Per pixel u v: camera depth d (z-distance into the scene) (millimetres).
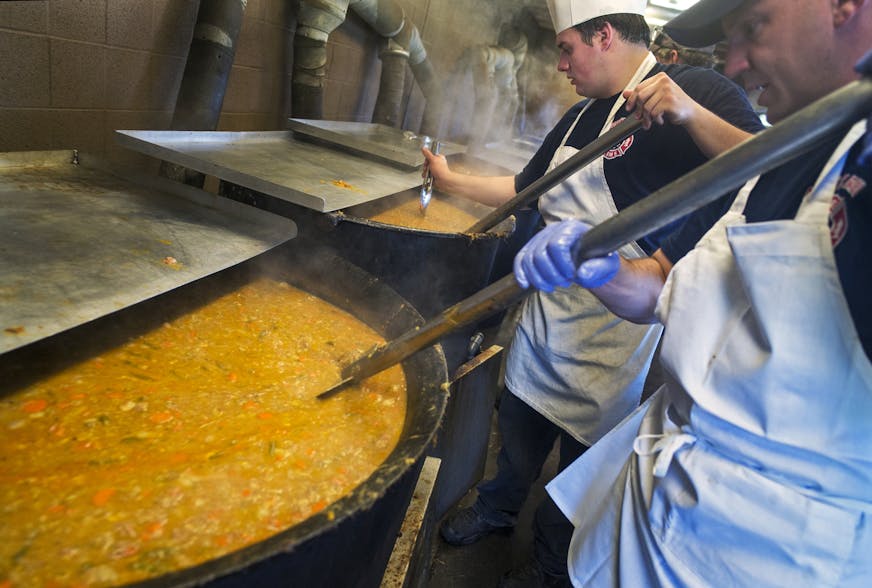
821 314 698
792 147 543
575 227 783
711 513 825
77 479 718
